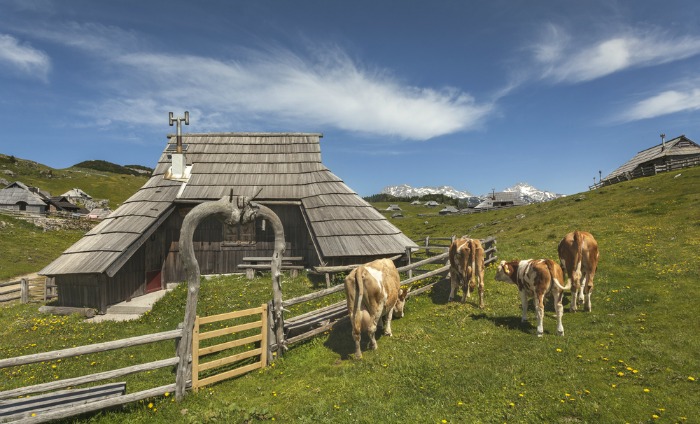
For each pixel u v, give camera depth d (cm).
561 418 569
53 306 1552
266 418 638
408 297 1281
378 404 644
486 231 3631
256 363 857
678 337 786
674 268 1285
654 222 2150
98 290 1503
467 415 594
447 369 753
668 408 571
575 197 4162
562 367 721
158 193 2011
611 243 1836
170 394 723
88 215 6519
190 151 2353
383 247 1767
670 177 3475
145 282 1806
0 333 1262
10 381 823
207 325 1141
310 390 727
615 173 5962
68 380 599
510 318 1024
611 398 608
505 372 715
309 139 2505
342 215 1961
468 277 1145
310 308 1244
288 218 2066
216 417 640
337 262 1708
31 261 3033
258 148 2433
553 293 902
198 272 759
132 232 1686
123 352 989
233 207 858
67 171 12731
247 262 1986
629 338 815
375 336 988
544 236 2402
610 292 1146
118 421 641
